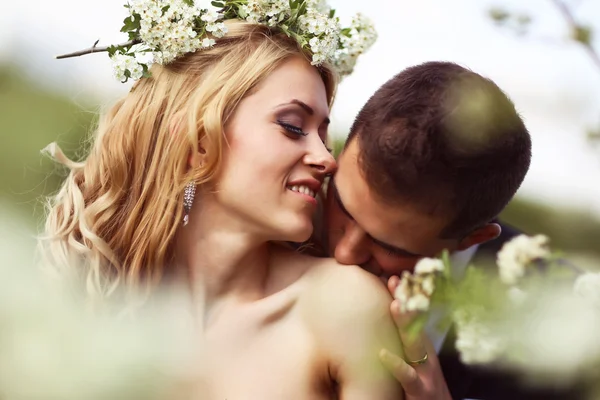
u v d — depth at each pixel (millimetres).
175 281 2117
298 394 1901
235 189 1999
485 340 1186
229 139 2018
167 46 2186
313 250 2285
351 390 1900
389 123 1854
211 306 2059
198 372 1818
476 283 1250
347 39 2578
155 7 2209
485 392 2457
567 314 1096
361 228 1968
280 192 1982
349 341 1900
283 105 2021
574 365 1070
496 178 1872
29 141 1771
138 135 2254
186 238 2107
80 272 2281
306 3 2260
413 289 1446
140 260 2158
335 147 2850
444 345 2406
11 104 2035
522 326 1146
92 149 2506
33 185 2301
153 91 2254
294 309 2010
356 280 1961
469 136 1789
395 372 1837
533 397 2336
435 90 1841
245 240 2029
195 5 2227
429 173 1803
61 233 2346
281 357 1935
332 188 2059
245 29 2182
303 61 2148
